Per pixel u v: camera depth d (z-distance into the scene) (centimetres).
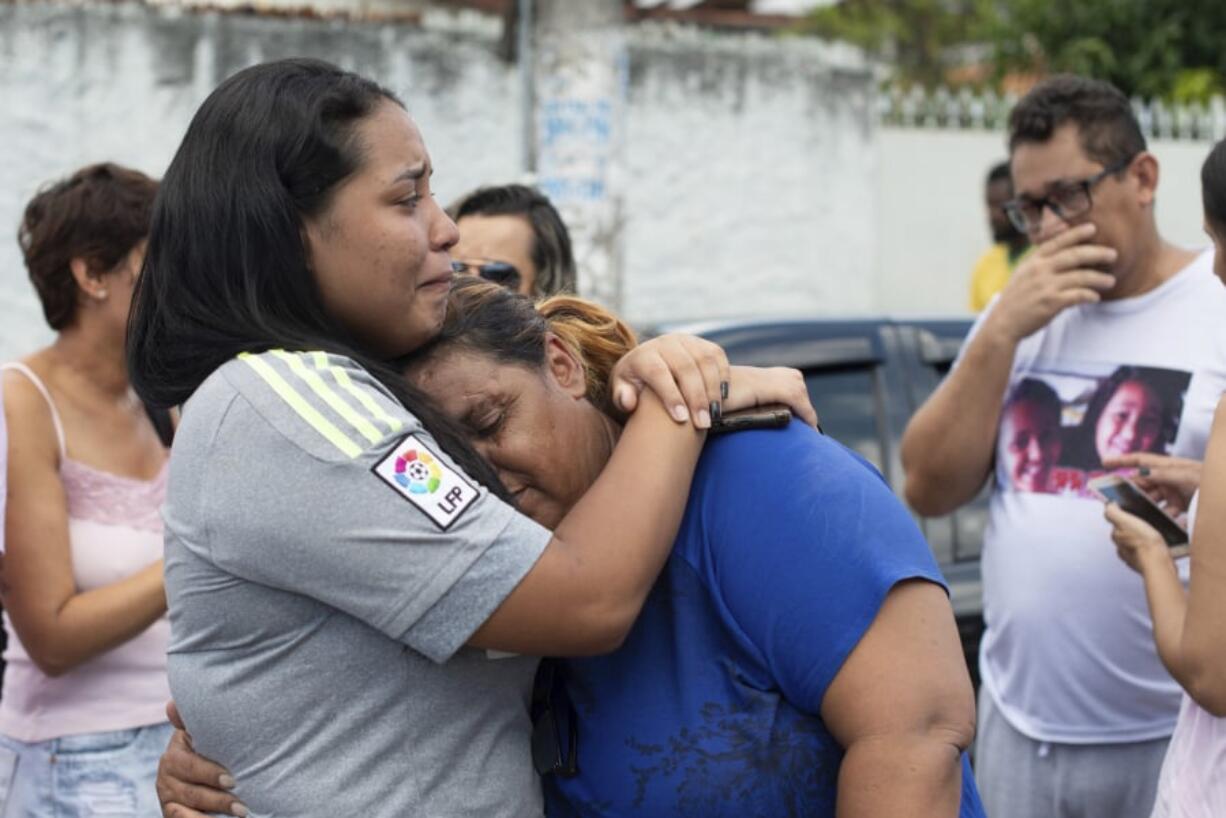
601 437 183
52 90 710
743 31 911
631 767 172
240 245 162
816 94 865
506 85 791
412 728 164
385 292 165
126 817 273
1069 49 1181
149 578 268
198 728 169
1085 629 286
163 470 286
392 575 155
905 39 1580
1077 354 300
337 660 162
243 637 163
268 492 156
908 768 156
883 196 913
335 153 161
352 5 884
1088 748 288
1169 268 295
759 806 169
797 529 166
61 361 278
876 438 406
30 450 264
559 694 181
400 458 157
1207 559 212
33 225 277
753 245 861
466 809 165
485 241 315
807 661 163
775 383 179
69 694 272
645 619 175
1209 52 1187
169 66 729
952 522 401
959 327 432
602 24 527
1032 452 301
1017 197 304
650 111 830
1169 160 930
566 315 198
